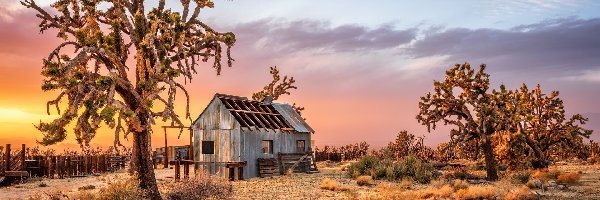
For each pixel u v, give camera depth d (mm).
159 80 14320
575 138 29469
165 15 14742
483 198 17547
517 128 25688
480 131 25500
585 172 29406
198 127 30516
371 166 28594
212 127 30094
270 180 27250
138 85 14305
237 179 28109
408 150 46938
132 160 15570
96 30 14688
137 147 15258
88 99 12906
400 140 48281
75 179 28641
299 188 22062
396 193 18953
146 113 14758
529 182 21078
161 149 44406
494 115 25344
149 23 14961
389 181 25406
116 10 14875
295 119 36406
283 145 32906
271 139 31828
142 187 15227
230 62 16562
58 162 29562
